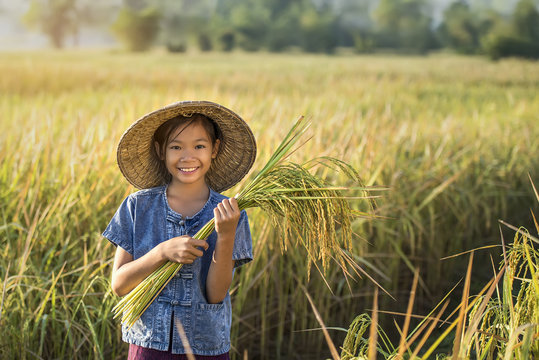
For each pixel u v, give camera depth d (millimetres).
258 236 3953
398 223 4906
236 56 63656
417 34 97125
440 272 5043
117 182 4262
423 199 5344
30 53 69125
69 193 3957
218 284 2086
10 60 48031
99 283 3592
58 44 114500
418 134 6895
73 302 3467
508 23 80750
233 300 3932
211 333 2154
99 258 3578
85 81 23312
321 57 63750
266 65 41281
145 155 2289
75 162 4258
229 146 2363
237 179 2436
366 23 106750
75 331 3467
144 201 2250
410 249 5121
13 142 5215
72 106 11625
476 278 4625
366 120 7648
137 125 2123
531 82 26953
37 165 4258
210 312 2152
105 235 2223
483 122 8695
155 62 46312
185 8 112000
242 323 4074
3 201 4031
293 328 4121
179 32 110875
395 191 5016
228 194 4125
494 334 1960
